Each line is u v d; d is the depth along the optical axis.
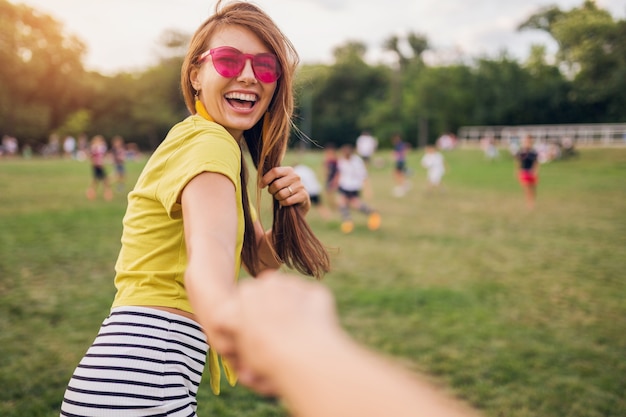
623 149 31.56
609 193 16.78
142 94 62.66
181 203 1.18
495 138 41.97
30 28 48.06
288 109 1.57
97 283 5.99
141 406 1.32
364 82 67.19
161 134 64.12
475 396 3.52
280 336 0.39
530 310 5.32
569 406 3.42
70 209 12.13
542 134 38.59
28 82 48.12
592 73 37.94
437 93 56.31
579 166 26.92
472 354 4.18
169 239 1.39
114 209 12.30
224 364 1.62
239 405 3.36
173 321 1.40
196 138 1.25
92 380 1.32
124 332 1.37
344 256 7.78
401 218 11.93
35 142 49.75
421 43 62.84
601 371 3.93
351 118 65.50
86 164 29.55
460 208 13.57
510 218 11.87
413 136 60.22
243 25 1.44
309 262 1.71
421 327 4.75
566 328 4.82
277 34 1.48
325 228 10.54
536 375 3.85
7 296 5.41
